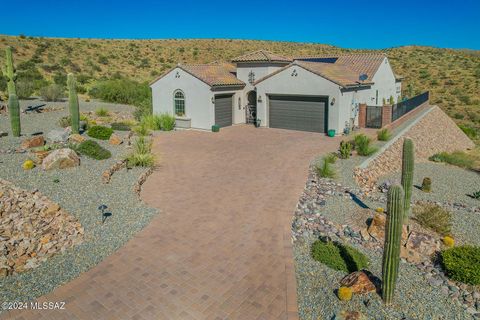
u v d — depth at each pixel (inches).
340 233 489.1
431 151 1179.9
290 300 345.7
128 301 337.4
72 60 2827.3
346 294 347.3
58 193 542.0
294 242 459.2
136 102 1670.8
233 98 1273.4
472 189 836.0
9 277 367.9
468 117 2017.7
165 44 3949.3
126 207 533.3
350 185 681.6
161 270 386.9
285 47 4367.6
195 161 820.0
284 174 725.9
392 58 3668.8
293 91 1151.6
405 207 526.0
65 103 1421.0
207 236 464.8
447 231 538.0
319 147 944.9
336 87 1064.8
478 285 394.6
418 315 340.8
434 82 2699.3
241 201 585.3
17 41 2938.0
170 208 552.7
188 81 1197.7
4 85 1481.3
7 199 495.2
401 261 439.5
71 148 728.3
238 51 3912.4
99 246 429.7
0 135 808.3
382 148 940.6
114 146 831.1
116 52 3334.2
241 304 338.0
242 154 882.1
